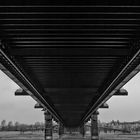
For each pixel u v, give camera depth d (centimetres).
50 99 6169
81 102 6894
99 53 2416
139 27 1980
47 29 1988
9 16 1792
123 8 1727
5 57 2314
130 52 2384
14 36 2108
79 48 2414
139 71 2819
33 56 2544
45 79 3884
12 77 3066
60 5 1673
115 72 3206
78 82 4219
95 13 1762
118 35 2120
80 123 15262
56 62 2908
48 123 9106
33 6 1673
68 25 1939
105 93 4525
